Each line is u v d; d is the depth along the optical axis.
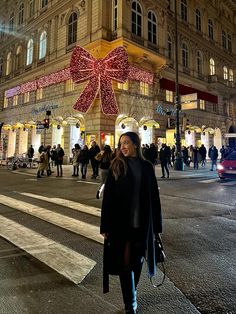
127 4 19.72
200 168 20.30
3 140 30.39
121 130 20.81
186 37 28.53
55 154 14.45
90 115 19.53
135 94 21.12
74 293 2.77
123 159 2.35
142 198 2.27
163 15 23.50
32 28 27.39
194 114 28.72
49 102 24.05
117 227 2.24
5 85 31.25
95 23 19.97
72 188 10.00
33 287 2.88
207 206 7.17
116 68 18.39
